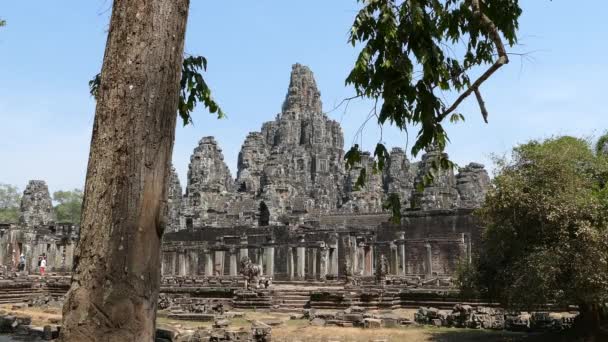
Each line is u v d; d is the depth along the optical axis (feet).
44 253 236.43
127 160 18.15
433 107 26.78
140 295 17.94
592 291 62.49
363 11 25.80
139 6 18.93
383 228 206.80
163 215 18.79
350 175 344.08
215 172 336.70
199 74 33.86
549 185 67.72
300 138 433.07
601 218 64.28
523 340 75.46
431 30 26.50
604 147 80.89
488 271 74.23
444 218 196.34
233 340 77.77
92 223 18.03
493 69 22.99
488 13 30.35
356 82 26.94
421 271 194.90
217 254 231.09
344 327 92.38
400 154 375.86
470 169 246.06
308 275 213.25
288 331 89.10
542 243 68.13
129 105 18.35
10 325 75.15
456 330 88.58
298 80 452.35
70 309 17.74
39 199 272.51
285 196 283.79
